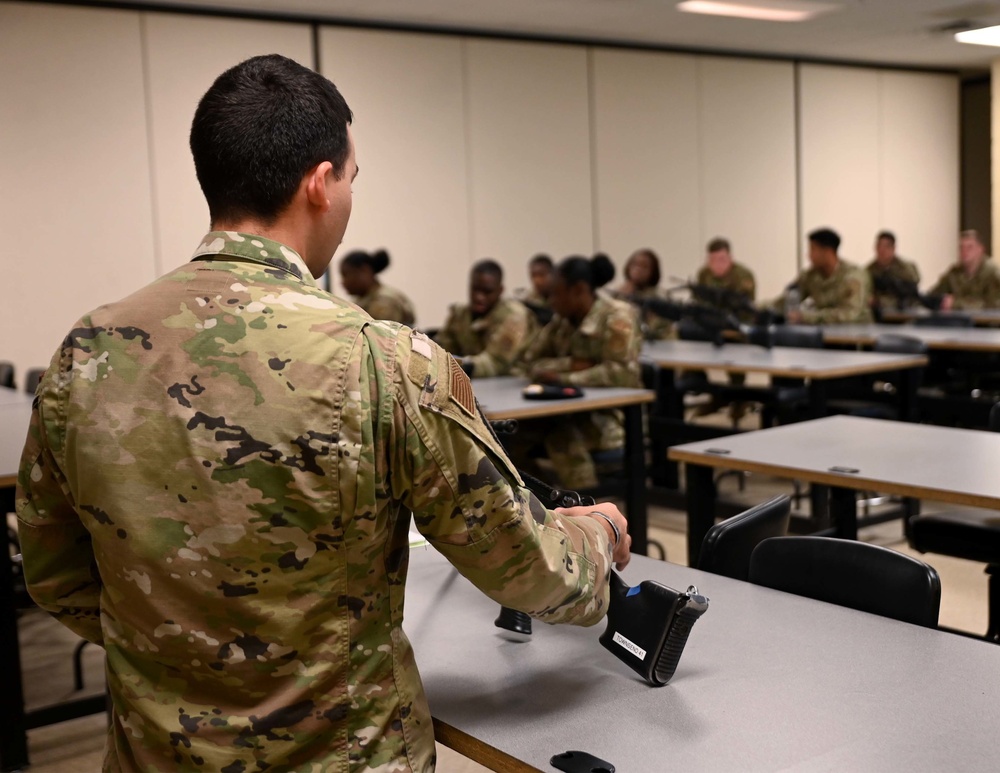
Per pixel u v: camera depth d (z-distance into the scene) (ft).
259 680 3.31
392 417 3.26
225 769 3.30
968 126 35.65
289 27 21.94
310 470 3.22
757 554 5.85
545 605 3.66
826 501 12.81
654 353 17.71
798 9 23.13
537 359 14.90
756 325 19.88
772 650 4.63
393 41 23.27
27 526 3.59
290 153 3.47
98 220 20.24
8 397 13.67
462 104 24.44
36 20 19.26
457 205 24.59
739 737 3.77
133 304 3.45
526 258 25.84
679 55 27.91
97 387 3.35
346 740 3.40
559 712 4.05
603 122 26.81
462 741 3.89
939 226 34.22
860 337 18.86
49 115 19.57
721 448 9.46
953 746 3.65
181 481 3.25
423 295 24.27
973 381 20.68
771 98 29.84
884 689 4.17
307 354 3.26
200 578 3.26
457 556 3.46
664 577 5.75
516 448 14.01
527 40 25.30
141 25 20.30
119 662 3.46
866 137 32.09
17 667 8.48
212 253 3.49
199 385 3.27
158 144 20.72
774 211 30.32
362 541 3.30
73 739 9.32
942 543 9.12
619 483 12.89
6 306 19.52
